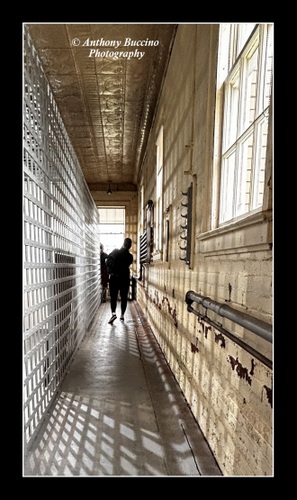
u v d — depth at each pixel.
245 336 1.39
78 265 4.01
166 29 3.69
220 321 1.73
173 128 3.57
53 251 2.40
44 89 2.19
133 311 7.41
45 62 4.54
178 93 3.25
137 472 1.59
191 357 2.37
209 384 1.88
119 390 2.68
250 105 1.63
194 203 2.37
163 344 3.84
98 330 5.16
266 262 1.17
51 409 2.28
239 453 1.39
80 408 2.32
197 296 2.06
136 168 9.60
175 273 3.21
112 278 5.77
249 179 1.60
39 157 2.03
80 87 5.21
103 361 3.49
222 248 1.65
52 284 2.33
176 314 3.05
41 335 2.04
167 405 2.40
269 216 1.12
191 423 2.12
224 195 1.90
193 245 2.36
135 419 2.17
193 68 2.50
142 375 3.06
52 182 2.45
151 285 5.52
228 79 1.88
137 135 7.14
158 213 4.98
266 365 1.11
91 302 5.95
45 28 3.84
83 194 4.80
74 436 1.93
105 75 4.87
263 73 1.43
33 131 1.88
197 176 2.34
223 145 1.92
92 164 9.29
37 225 1.91
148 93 5.28
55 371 2.47
